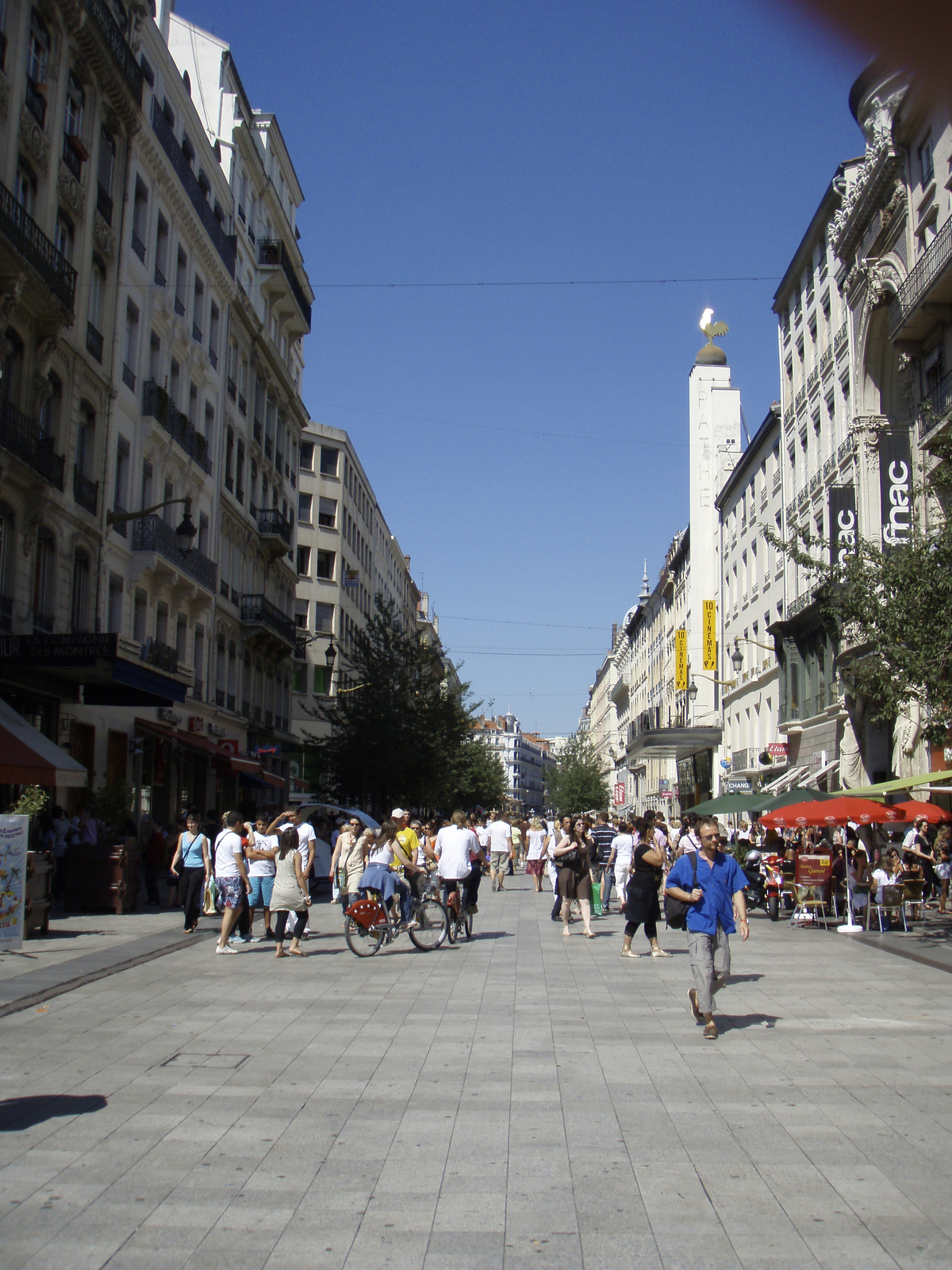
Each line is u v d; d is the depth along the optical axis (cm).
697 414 6606
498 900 2916
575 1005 1156
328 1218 537
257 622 4366
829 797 2258
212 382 3978
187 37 4309
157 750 3325
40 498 2419
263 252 4728
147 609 3238
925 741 2866
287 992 1221
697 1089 796
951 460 1922
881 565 1839
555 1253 494
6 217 2166
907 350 2973
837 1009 1149
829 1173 605
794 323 4306
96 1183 585
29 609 2422
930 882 2528
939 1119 716
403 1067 860
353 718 4575
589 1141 666
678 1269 475
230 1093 774
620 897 2356
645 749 6259
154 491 3319
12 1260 480
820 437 3925
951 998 1225
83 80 2769
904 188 3006
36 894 1709
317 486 6562
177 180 3456
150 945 1602
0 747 1717
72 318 2491
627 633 11331
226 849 1597
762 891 2512
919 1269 474
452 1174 603
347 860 1736
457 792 5403
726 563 5675
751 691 5012
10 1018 1053
